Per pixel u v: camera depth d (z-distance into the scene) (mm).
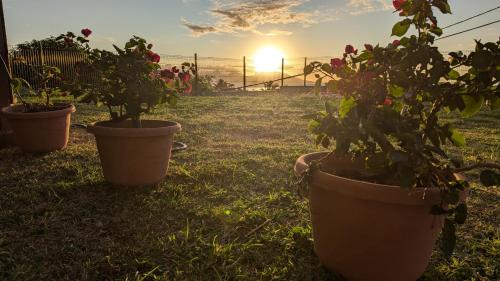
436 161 1543
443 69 1516
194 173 3357
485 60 1404
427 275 1883
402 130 1497
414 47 1540
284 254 2035
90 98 3107
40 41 10727
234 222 2426
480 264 2004
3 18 4211
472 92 1536
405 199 1434
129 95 3055
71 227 2270
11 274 1759
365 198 1488
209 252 2025
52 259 1925
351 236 1610
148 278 1803
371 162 1652
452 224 1466
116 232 2236
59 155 3803
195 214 2496
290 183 3207
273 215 2537
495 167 1433
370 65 1656
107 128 2762
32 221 2309
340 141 1522
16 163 3508
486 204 2838
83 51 3191
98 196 2764
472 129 6336
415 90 1550
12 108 4039
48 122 3807
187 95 13148
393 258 1568
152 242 2115
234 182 3225
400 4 1652
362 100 1606
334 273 1865
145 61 3092
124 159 2818
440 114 8094
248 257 2006
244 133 5562
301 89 14945
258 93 14859
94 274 1806
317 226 1799
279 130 5773
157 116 6801
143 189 2912
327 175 1604
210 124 6125
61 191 2811
